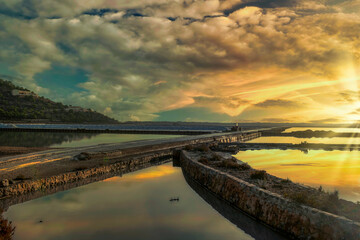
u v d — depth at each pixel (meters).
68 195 23.30
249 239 14.66
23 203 21.00
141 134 127.94
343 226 11.30
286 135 128.38
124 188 26.12
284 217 14.54
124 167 38.06
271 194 16.56
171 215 18.56
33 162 34.12
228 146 64.50
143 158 43.66
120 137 104.31
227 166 29.66
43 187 25.27
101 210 19.50
